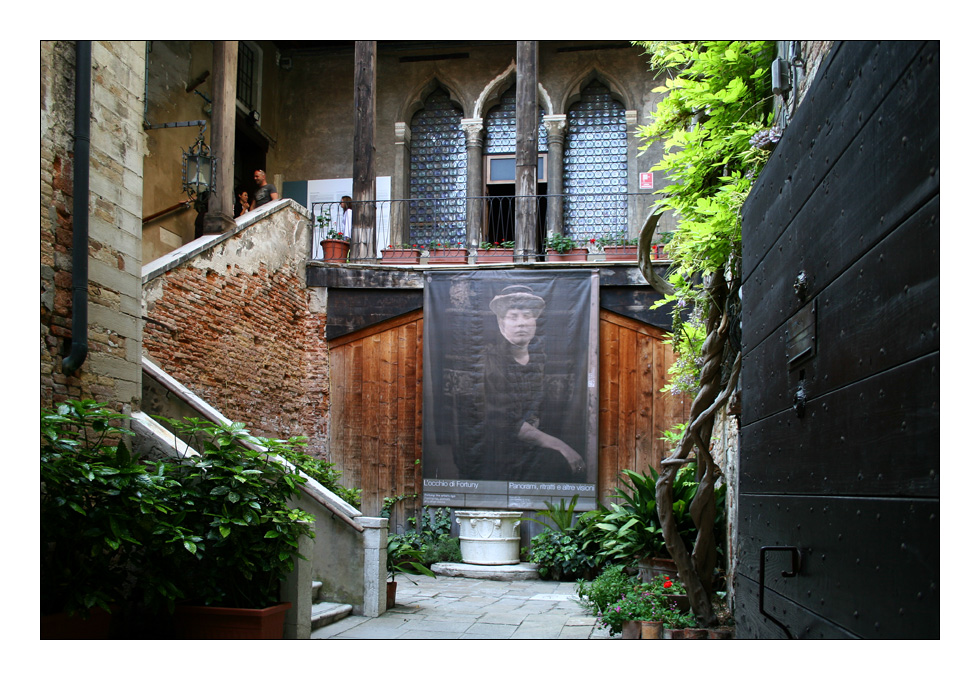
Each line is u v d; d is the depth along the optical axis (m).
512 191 14.67
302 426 10.98
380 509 10.80
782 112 4.68
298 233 11.09
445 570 9.68
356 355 11.13
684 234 5.21
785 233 2.90
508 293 10.79
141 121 5.66
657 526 7.13
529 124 11.54
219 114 9.55
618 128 14.47
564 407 10.51
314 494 6.69
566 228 14.34
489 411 10.63
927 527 1.63
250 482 4.71
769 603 3.02
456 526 10.55
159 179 11.24
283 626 5.09
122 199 5.41
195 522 4.61
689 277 6.05
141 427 5.32
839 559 2.20
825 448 2.35
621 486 10.38
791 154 2.84
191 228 11.79
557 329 10.64
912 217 1.74
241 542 4.69
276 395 10.33
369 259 11.56
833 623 2.24
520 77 11.58
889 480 1.84
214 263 8.95
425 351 10.84
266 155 14.44
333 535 6.63
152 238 10.82
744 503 3.53
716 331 5.57
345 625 6.02
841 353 2.21
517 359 10.66
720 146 4.98
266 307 10.13
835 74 2.34
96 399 5.05
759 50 5.07
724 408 6.66
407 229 14.47
